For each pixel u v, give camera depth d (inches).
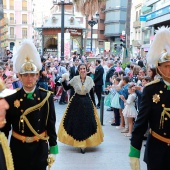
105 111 373.7
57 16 1058.1
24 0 2107.5
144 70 286.2
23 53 114.5
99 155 209.3
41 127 117.1
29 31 2153.1
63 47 625.6
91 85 215.5
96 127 217.0
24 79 113.3
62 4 612.4
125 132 269.0
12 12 2091.5
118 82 302.2
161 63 101.3
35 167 115.3
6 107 93.4
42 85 276.7
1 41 625.6
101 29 2133.4
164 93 101.0
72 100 217.8
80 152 215.0
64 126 218.7
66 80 221.6
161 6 1036.5
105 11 2060.8
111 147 227.6
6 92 97.3
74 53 928.3
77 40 1066.7
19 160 114.2
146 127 106.1
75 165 189.6
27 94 114.8
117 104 286.2
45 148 118.3
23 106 113.5
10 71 297.7
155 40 104.0
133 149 106.9
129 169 184.4
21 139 114.3
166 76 100.6
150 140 104.7
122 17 1966.0
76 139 212.1
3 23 609.9
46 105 117.6
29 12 2143.2
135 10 1488.7
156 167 102.0
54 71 460.1
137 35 1445.6
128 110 251.3
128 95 263.4
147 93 103.7
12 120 115.0
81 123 212.2
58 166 187.2
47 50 1094.4
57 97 447.5
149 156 103.9
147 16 1147.9
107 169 184.2
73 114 214.4
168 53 99.5
